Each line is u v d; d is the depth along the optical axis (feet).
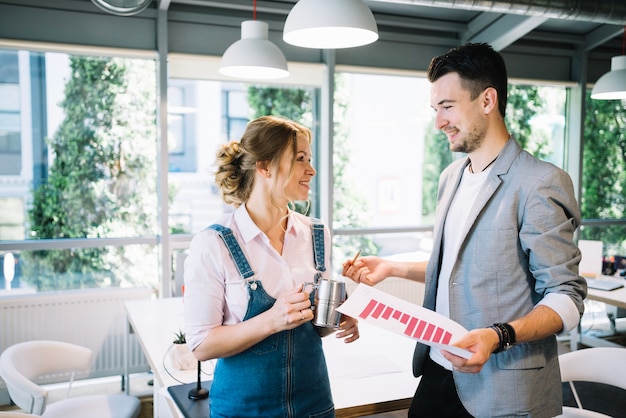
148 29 14.64
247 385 4.89
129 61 14.85
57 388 14.16
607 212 20.30
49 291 14.57
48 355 9.45
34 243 14.24
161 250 15.16
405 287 17.21
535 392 4.89
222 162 5.18
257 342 4.67
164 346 8.96
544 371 4.98
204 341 4.74
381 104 17.58
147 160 15.26
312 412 5.07
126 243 15.11
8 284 14.15
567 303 4.57
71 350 9.68
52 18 13.76
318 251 5.32
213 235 4.89
